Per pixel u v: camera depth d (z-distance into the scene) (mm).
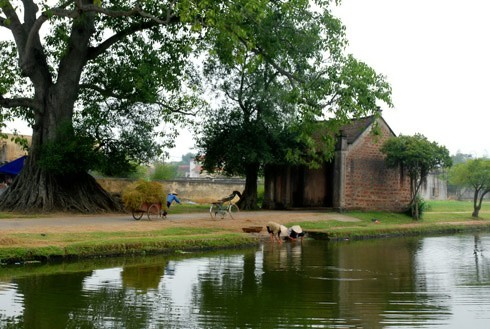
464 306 9141
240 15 19500
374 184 35531
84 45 27344
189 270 12758
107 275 11750
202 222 22641
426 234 27125
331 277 12133
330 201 37031
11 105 26234
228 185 50375
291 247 18812
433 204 55875
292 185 39031
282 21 24609
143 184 23406
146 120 31812
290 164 35812
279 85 32625
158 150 32000
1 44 27953
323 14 25359
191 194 48312
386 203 36062
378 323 7906
